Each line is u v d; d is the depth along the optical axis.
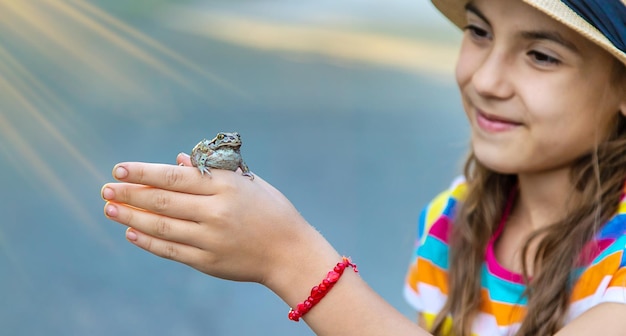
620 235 2.44
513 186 2.83
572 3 2.29
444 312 2.79
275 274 2.23
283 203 2.25
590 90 2.39
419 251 2.98
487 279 2.74
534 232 2.61
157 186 2.15
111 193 2.15
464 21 2.93
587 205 2.50
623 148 2.48
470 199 2.87
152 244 2.21
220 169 2.21
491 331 2.69
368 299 2.24
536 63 2.38
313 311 2.24
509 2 2.36
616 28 2.30
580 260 2.49
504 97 2.42
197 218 2.16
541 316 2.50
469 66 2.53
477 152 2.52
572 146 2.44
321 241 2.27
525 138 2.44
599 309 2.34
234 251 2.19
